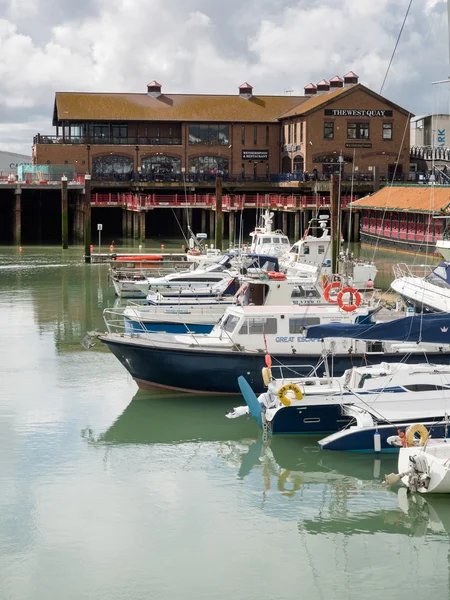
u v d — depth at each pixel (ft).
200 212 296.10
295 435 73.36
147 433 74.69
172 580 51.72
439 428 67.87
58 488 63.57
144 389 85.51
